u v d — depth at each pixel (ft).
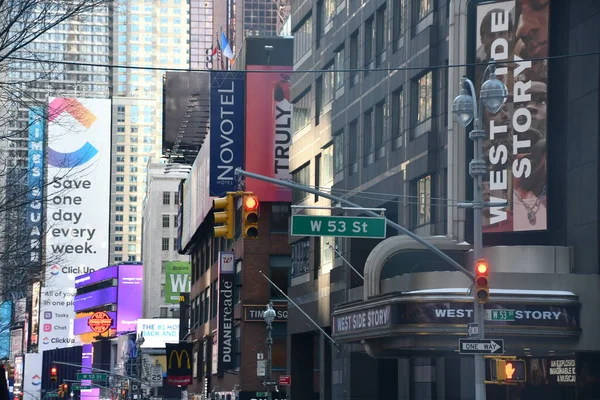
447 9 206.49
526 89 182.80
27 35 105.50
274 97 386.93
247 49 389.60
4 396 77.00
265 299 384.47
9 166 154.71
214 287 464.65
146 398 516.73
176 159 581.12
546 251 178.50
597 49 176.76
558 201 181.98
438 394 207.41
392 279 190.39
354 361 239.91
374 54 243.81
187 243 546.26
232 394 395.96
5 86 128.06
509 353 183.42
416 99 219.41
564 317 172.14
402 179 221.87
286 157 384.68
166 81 554.05
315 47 293.64
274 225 387.14
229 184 389.19
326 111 282.77
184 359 483.10
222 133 390.63
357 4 257.14
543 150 180.75
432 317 172.24
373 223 141.49
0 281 168.45
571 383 183.01
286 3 569.64
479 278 136.98
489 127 185.78
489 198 184.96
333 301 255.29
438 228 203.92
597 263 173.68
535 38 182.50
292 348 306.35
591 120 176.55
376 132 240.94
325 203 276.41
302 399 304.30
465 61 190.49
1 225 165.17
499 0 186.50
